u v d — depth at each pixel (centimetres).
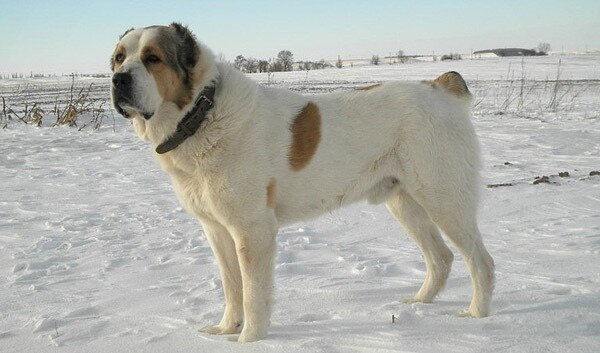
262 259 380
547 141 1216
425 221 453
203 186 384
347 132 427
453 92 455
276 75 5144
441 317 384
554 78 3591
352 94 445
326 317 400
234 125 377
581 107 1925
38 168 1093
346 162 427
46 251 593
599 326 349
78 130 1625
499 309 397
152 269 525
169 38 378
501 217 665
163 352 340
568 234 579
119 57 388
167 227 682
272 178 391
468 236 422
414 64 7006
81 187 923
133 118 393
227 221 383
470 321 372
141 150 1285
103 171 1058
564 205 703
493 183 838
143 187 920
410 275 495
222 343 352
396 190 454
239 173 376
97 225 696
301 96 428
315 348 332
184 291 464
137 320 401
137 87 362
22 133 1567
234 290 399
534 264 490
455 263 519
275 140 395
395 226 661
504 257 514
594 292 409
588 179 829
